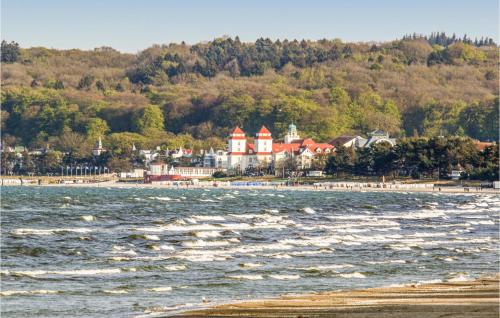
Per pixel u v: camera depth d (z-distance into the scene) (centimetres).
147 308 17938
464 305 15600
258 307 15988
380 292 18025
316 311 15350
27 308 18062
